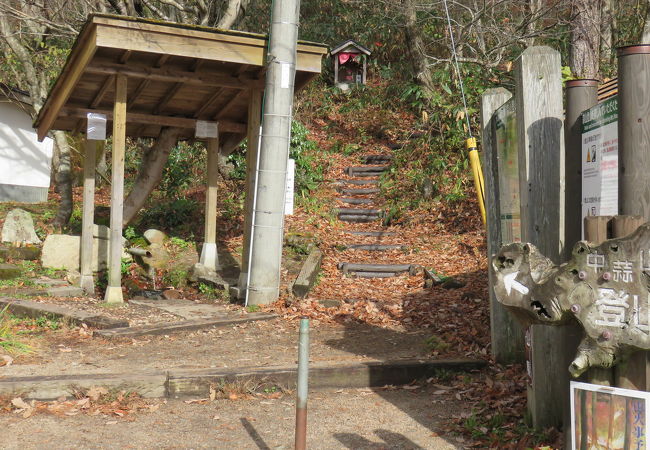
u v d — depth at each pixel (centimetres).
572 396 323
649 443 299
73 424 508
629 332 304
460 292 988
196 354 695
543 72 473
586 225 338
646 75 341
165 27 888
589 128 406
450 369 651
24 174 1772
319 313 893
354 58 2378
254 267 939
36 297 976
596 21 1323
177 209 1422
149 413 540
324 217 1447
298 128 1603
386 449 471
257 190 942
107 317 830
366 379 629
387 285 1068
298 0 946
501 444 465
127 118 1092
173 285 1107
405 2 1856
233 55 929
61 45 1911
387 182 1582
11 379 558
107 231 1184
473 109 1568
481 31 1509
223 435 495
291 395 594
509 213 598
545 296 326
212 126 1138
